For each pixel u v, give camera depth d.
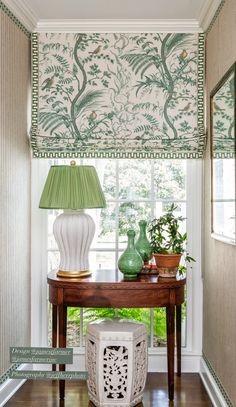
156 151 3.79
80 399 3.29
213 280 3.39
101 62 3.80
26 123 3.71
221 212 3.07
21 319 3.58
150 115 3.79
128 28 3.78
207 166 3.68
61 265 3.30
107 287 3.10
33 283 3.84
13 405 3.17
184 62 3.80
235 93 2.63
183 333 3.93
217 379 3.20
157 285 3.11
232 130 2.72
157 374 3.79
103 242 3.95
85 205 3.16
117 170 3.95
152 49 3.80
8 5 3.24
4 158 3.20
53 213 3.95
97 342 3.07
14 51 3.41
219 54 3.21
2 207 3.15
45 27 3.78
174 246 3.29
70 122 3.80
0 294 3.13
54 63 3.80
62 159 3.92
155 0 3.37
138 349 3.12
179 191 3.94
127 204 3.95
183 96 3.79
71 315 3.95
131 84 3.80
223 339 3.03
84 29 3.79
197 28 3.78
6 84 3.24
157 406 3.15
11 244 3.34
